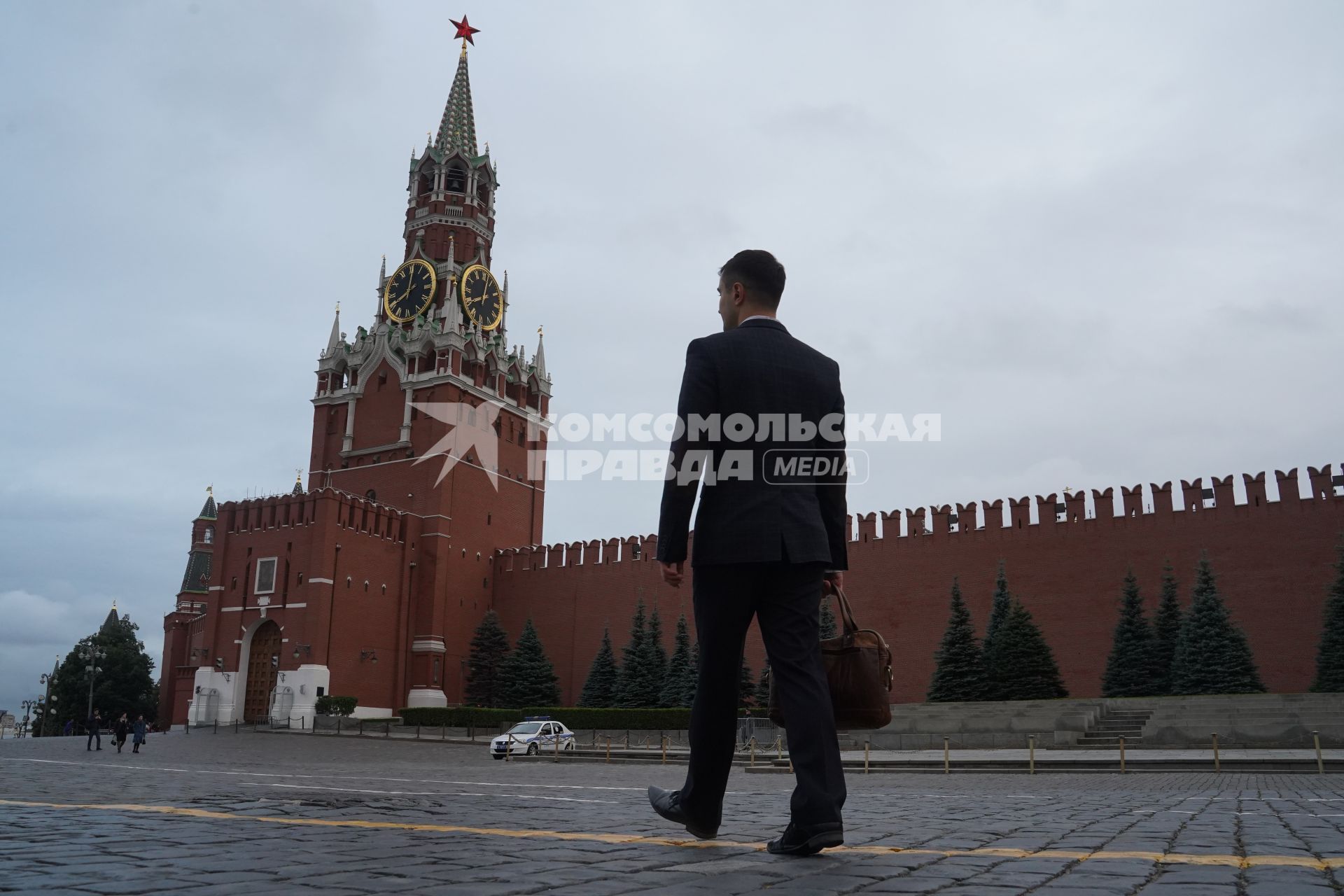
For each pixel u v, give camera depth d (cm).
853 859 427
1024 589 5194
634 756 3403
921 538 5556
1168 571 4719
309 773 1727
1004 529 5325
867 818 686
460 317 7294
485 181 8075
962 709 3588
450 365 6931
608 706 5922
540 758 3503
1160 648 4509
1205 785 1667
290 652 5722
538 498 7612
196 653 6178
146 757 2994
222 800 827
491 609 6988
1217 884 354
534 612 6850
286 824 589
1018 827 601
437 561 6550
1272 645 4512
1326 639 4031
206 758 2944
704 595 448
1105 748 2900
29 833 533
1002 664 4450
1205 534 4775
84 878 375
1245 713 3189
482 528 7025
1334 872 384
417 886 357
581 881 371
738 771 2692
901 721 3388
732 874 385
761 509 440
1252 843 505
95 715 3731
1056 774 2238
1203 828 593
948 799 1040
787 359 470
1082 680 4947
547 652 6725
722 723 456
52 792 977
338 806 755
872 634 481
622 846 485
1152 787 1603
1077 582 5062
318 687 5606
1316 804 880
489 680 6438
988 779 2078
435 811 716
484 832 549
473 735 4931
